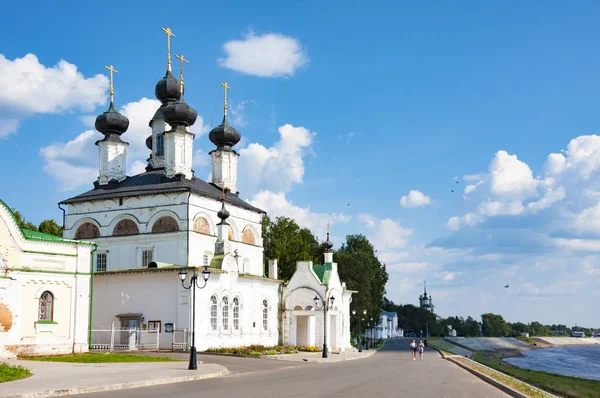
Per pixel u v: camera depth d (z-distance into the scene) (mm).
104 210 71062
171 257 67000
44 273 45344
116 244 69812
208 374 35188
